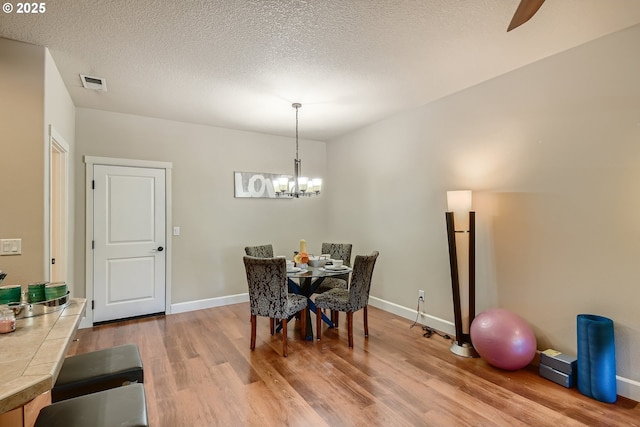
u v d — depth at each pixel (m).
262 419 2.01
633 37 2.15
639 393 2.13
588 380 2.21
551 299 2.58
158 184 4.05
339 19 2.03
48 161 2.34
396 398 2.23
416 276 3.79
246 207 4.69
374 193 4.41
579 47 2.40
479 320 2.71
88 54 2.42
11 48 2.20
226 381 2.46
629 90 2.17
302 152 5.21
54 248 2.98
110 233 3.77
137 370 1.58
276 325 3.54
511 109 2.83
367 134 4.51
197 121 4.18
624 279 2.21
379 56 2.51
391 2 1.87
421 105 3.67
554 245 2.56
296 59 2.54
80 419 1.17
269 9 1.92
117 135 3.80
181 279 4.20
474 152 3.13
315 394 2.28
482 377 2.51
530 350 2.51
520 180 2.78
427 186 3.64
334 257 4.44
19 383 0.92
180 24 2.06
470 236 2.90
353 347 3.10
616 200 2.24
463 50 2.44
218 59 2.52
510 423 1.95
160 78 2.86
